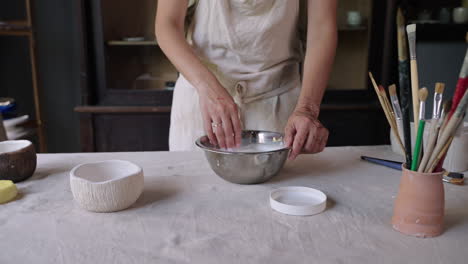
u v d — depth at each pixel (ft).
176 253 1.61
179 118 3.53
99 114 5.86
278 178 2.45
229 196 2.17
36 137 7.19
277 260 1.56
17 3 6.63
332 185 2.33
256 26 3.08
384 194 2.20
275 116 3.37
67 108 7.08
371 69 6.05
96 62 5.84
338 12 6.05
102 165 2.22
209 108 2.50
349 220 1.88
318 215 1.94
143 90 5.94
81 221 1.88
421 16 5.95
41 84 6.93
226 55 3.25
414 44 1.73
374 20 5.90
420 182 1.70
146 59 5.94
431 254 1.59
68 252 1.61
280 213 1.96
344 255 1.59
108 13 5.74
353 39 6.08
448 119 1.61
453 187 2.27
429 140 1.67
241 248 1.64
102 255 1.59
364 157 2.76
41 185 2.33
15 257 1.58
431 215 1.71
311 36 2.95
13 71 6.85
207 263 1.54
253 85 3.29
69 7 6.72
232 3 3.03
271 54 3.23
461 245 1.66
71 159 2.82
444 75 6.06
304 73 2.86
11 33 6.07
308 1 3.02
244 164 2.21
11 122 5.70
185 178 2.44
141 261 1.55
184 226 1.83
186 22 3.36
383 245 1.66
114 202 1.93
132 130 5.93
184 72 2.70
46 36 6.77
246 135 2.67
